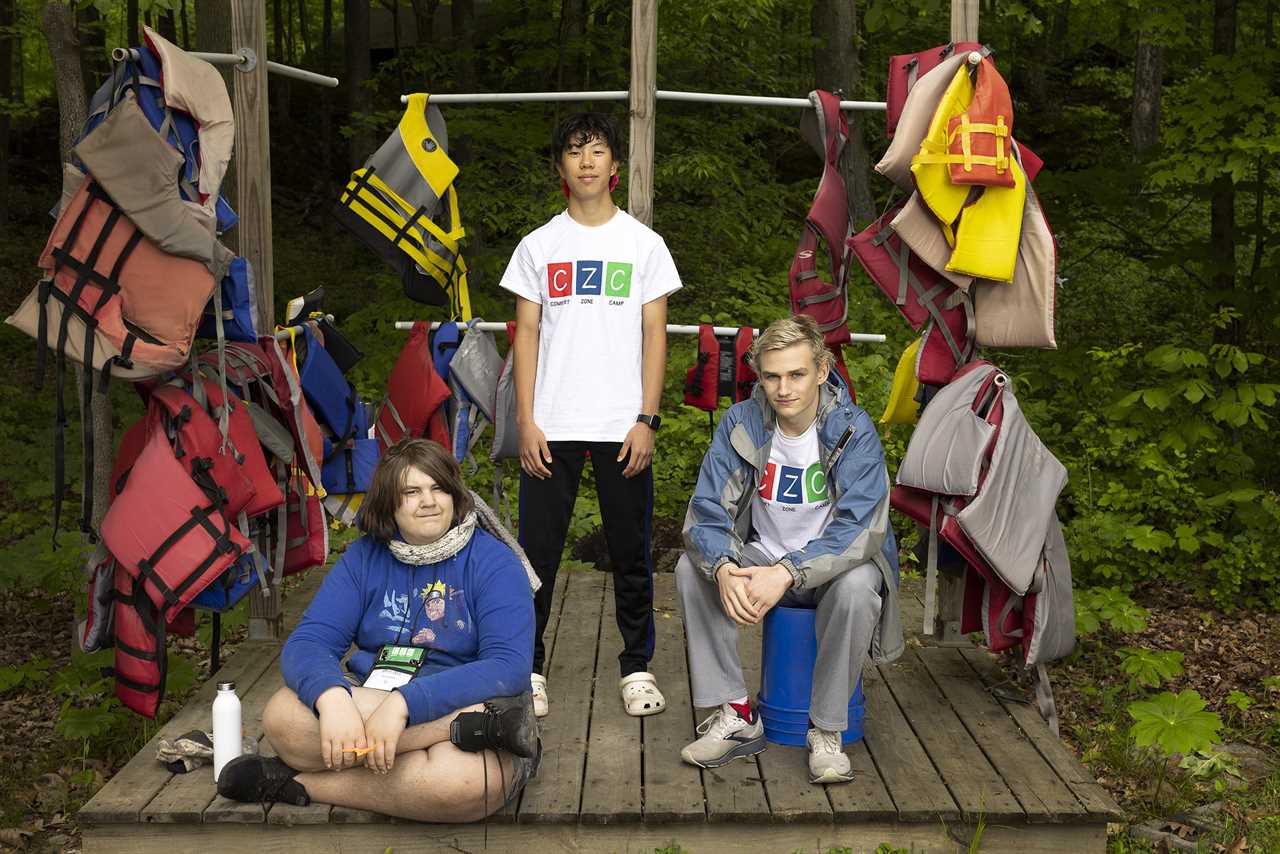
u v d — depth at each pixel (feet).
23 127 61.77
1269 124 20.71
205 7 19.31
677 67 38.14
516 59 37.52
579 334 11.71
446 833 10.10
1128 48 64.64
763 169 39.19
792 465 11.34
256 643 14.38
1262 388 20.33
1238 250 29.71
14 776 13.35
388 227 13.82
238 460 11.65
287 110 62.59
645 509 12.10
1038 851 10.26
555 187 30.22
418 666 9.95
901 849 10.18
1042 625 12.28
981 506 11.89
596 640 14.80
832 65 38.73
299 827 10.06
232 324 11.84
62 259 10.84
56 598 19.58
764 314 29.89
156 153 10.77
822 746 10.80
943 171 11.87
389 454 9.98
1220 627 18.44
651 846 10.15
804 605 11.46
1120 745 14.03
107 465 16.78
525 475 12.02
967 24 12.64
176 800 10.16
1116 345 28.58
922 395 13.38
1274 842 11.70
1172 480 19.86
